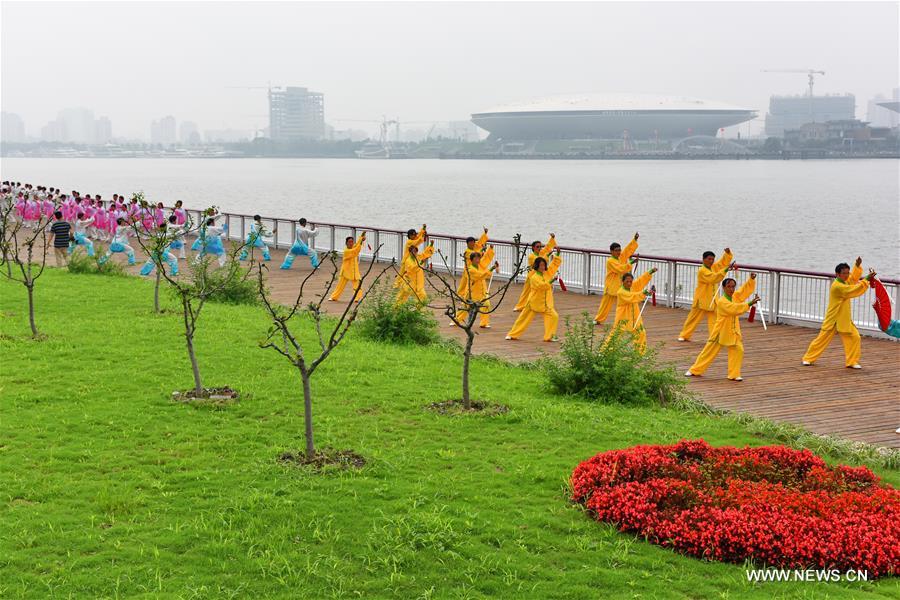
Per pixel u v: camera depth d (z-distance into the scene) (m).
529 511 9.91
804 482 10.45
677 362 17.36
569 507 10.04
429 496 10.20
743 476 10.62
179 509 9.70
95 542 8.88
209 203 113.12
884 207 105.81
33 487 10.20
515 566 8.62
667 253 64.62
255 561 8.60
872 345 19.92
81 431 12.23
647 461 10.56
